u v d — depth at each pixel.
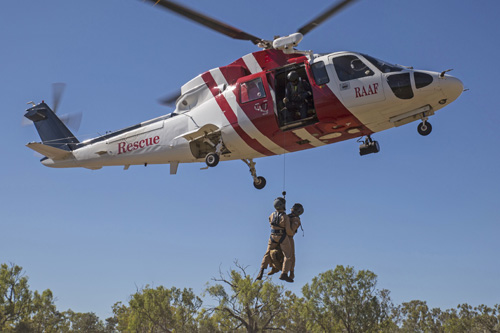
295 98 13.96
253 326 53.38
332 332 58.00
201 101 15.90
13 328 59.84
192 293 65.12
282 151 15.57
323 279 59.88
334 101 13.65
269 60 14.81
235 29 13.62
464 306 88.75
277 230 9.03
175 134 16.17
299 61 14.11
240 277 54.59
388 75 13.53
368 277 59.34
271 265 9.29
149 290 64.25
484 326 84.50
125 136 17.23
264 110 14.41
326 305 59.06
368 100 13.50
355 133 14.55
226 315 54.00
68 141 21.14
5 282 60.16
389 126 14.39
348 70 13.75
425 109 13.75
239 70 15.29
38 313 62.56
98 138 18.06
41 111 21.59
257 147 15.29
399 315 90.88
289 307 60.66
